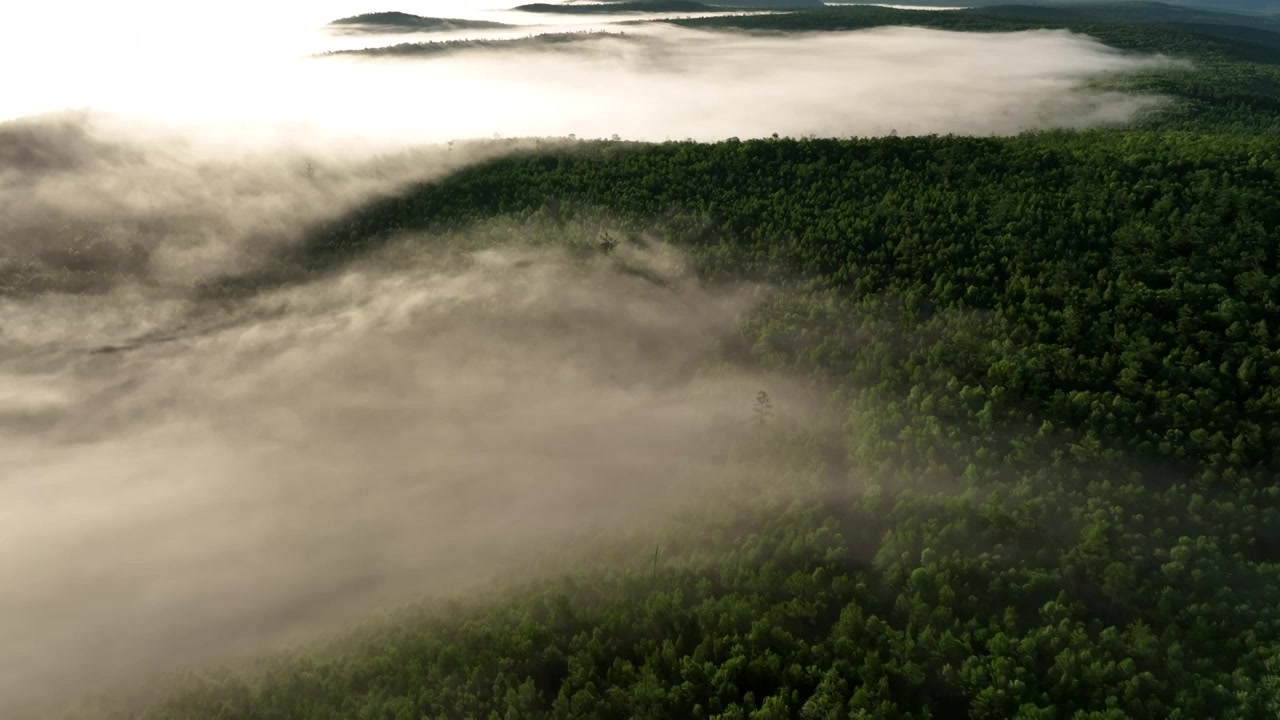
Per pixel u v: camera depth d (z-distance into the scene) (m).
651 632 80.00
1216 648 68.81
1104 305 115.81
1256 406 92.31
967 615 75.31
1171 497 83.56
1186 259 120.88
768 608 79.19
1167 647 69.12
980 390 101.38
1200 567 74.81
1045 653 70.31
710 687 72.69
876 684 69.56
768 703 68.56
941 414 101.31
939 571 78.44
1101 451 89.81
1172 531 80.31
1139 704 64.38
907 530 84.62
